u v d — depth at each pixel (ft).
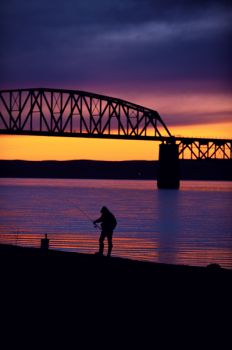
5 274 131.23
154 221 529.86
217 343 84.12
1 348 81.51
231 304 105.09
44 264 144.97
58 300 107.14
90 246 315.58
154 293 113.39
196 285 121.49
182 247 321.73
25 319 94.63
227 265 251.19
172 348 81.76
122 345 82.89
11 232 400.47
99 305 103.50
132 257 273.13
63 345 82.74
